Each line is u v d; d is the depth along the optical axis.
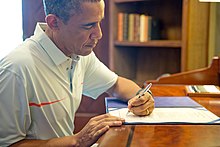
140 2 2.85
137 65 3.03
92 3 1.13
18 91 1.15
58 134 1.29
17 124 1.16
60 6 1.16
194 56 2.35
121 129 0.96
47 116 1.25
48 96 1.25
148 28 2.62
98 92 1.57
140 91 1.38
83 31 1.18
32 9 2.99
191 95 1.51
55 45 1.27
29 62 1.20
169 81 1.99
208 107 1.27
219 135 0.87
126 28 2.70
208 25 2.40
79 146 1.08
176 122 1.02
